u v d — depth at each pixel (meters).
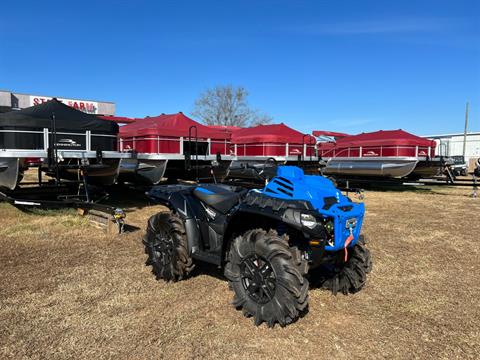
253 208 2.99
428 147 11.94
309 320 2.98
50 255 4.53
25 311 3.07
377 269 4.21
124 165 8.61
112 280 3.75
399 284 3.78
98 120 7.05
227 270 3.12
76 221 6.22
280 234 3.11
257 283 2.91
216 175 8.70
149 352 2.51
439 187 14.02
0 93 23.22
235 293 3.08
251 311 2.94
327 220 2.85
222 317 3.00
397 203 9.51
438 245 5.27
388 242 5.42
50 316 2.99
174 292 3.47
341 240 2.88
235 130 12.91
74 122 6.75
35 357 2.44
